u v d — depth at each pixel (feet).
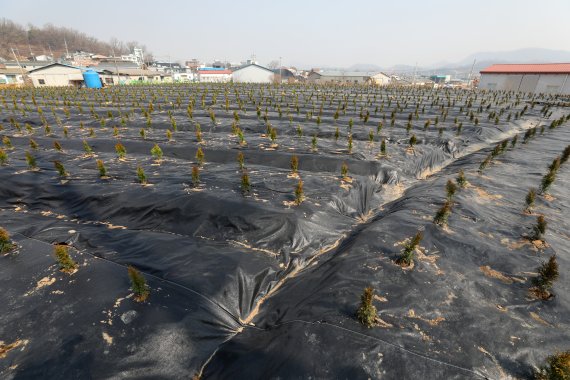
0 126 63.26
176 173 37.11
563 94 171.42
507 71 200.75
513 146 53.98
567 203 32.04
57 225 27.68
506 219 28.45
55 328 16.17
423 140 58.29
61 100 119.65
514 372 14.21
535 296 18.71
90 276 19.70
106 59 389.80
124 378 14.39
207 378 15.60
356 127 68.69
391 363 14.23
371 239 24.85
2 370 14.17
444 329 16.29
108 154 45.19
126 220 29.43
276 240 25.90
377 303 18.10
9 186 34.55
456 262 22.07
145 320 16.74
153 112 85.61
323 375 13.82
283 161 44.01
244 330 18.74
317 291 20.25
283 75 392.68
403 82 381.19
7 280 19.51
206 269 21.12
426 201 32.04
